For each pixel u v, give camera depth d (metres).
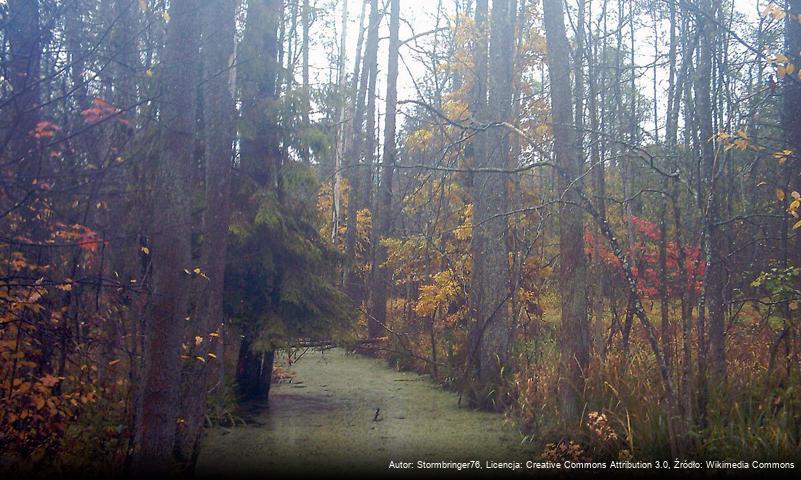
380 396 12.85
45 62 6.48
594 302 12.34
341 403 12.09
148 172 7.36
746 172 11.14
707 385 7.55
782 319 8.70
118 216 7.60
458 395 12.45
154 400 6.36
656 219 13.41
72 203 6.85
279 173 10.88
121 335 7.82
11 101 5.49
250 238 10.70
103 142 7.42
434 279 16.36
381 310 19.62
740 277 10.37
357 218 22.94
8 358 6.69
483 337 12.07
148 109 7.47
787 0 8.82
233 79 10.48
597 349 10.16
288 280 10.88
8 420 6.84
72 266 7.27
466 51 17.58
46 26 5.89
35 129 5.81
